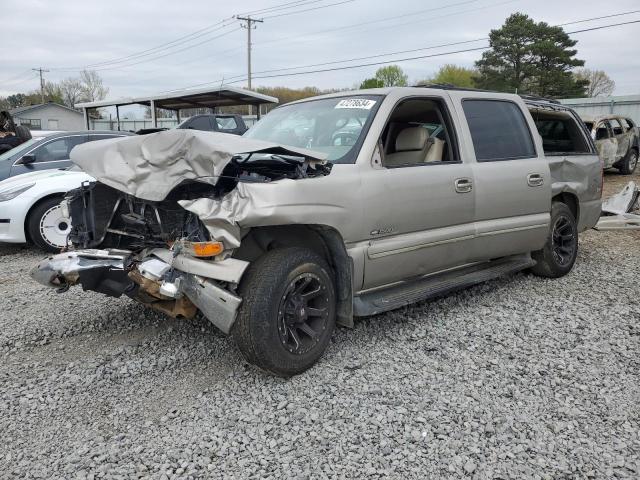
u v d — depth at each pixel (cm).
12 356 393
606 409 318
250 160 384
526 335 423
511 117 521
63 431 298
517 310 480
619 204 877
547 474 261
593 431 296
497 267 511
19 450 281
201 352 396
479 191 459
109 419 310
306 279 352
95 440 289
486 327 439
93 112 4556
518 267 523
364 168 382
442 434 291
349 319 380
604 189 1430
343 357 383
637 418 309
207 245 320
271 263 337
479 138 477
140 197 336
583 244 774
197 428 299
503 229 488
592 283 565
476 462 270
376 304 394
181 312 363
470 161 461
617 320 455
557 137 626
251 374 360
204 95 2150
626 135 1748
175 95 2188
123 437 291
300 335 361
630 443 285
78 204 415
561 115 621
